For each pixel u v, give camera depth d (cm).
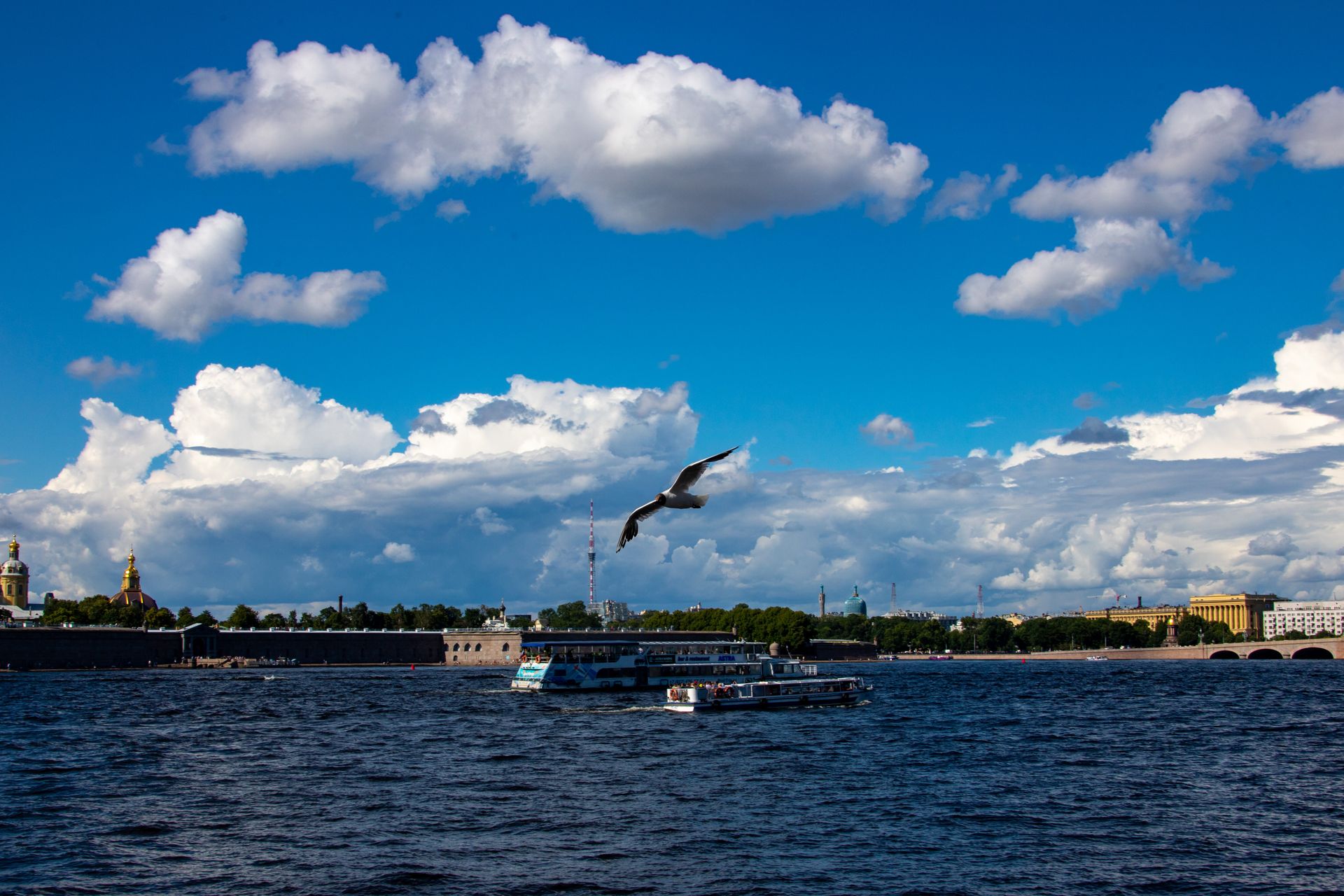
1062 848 5944
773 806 7012
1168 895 5125
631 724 11975
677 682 16838
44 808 6988
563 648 17350
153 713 13425
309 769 8588
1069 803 7144
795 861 5653
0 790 7638
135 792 7531
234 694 16900
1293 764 8900
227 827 6406
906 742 10294
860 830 6334
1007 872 5466
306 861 5644
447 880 5312
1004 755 9400
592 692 17075
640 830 6325
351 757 9275
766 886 5222
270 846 5959
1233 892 5159
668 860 5681
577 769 8569
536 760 9094
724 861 5653
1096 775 8275
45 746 9962
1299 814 6812
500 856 5738
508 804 7100
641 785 7806
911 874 5422
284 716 12988
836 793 7475
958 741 10419
